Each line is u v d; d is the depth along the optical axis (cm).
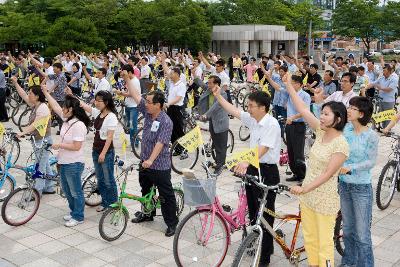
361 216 494
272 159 518
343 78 828
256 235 461
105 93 648
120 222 613
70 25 3691
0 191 718
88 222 667
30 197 657
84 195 704
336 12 5116
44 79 1188
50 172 721
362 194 493
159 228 645
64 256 565
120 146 1084
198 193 478
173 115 967
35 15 3997
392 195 733
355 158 493
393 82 1248
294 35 5119
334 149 436
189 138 561
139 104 650
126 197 619
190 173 475
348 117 499
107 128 648
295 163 812
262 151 509
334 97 850
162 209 621
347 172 473
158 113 599
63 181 649
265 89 1316
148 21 4469
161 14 4438
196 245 554
